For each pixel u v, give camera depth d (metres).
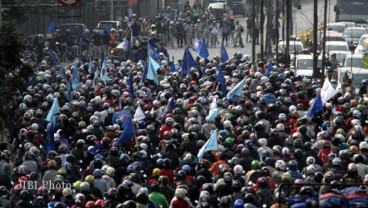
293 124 46.22
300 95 53.66
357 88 69.56
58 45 89.06
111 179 36.16
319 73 75.06
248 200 32.31
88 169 37.84
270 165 37.09
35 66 71.56
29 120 47.59
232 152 39.78
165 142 41.75
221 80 56.88
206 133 45.81
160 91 57.69
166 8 128.62
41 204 34.88
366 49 76.12
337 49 87.88
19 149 44.00
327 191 25.42
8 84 43.84
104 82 62.50
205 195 32.81
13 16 69.94
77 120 48.22
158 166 37.62
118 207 31.34
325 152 40.50
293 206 25.52
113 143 41.75
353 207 24.59
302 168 38.97
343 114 48.75
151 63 59.97
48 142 43.12
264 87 55.44
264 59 89.00
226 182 33.84
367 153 39.44
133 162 38.09
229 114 47.22
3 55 43.50
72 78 64.50
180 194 33.09
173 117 47.94
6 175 37.97
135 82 61.91
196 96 53.41
